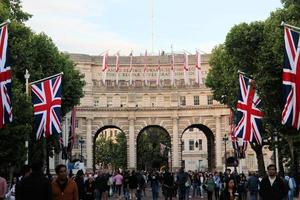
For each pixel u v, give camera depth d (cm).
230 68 8544
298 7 6003
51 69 8156
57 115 5275
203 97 14638
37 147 7644
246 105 5134
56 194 2423
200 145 19875
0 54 3694
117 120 14675
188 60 14962
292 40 3603
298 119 3616
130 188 6400
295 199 6069
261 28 7331
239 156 8112
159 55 15188
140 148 18275
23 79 7056
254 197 5109
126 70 14962
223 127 14400
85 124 14450
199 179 8225
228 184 3186
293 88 3603
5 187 3020
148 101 14812
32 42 7369
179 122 14700
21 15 8019
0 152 5978
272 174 2767
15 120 6019
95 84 14775
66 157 8756
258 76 5731
